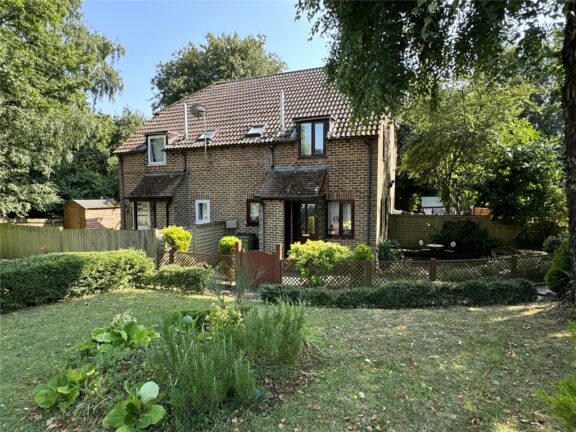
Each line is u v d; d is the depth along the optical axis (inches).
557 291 279.6
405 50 239.3
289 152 521.0
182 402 118.8
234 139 556.7
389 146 627.2
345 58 239.5
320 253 338.3
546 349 176.6
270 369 148.1
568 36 198.8
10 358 183.5
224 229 555.2
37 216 904.3
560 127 828.0
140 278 374.0
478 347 181.2
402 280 313.9
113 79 942.4
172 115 681.6
